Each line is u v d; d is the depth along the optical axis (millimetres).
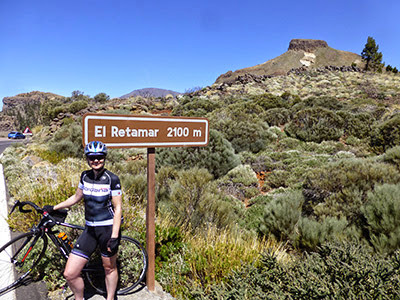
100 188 2545
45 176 6270
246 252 3883
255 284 2812
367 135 13906
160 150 10461
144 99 33625
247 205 7891
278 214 5531
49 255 3316
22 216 4742
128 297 3074
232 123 14094
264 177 10242
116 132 2895
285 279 2738
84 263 2604
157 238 3945
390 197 4617
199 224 5168
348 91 34469
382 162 7719
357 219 5270
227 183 9031
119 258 3250
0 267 3391
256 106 18922
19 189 6367
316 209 5934
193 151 10047
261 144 13109
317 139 13953
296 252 4988
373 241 4301
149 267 3193
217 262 3504
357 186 5980
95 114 2744
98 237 2611
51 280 3277
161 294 3207
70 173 6254
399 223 4301
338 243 3211
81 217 4020
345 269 2529
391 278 2426
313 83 41000
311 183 6793
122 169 10266
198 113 23391
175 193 5848
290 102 24578
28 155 14156
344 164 6852
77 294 2656
